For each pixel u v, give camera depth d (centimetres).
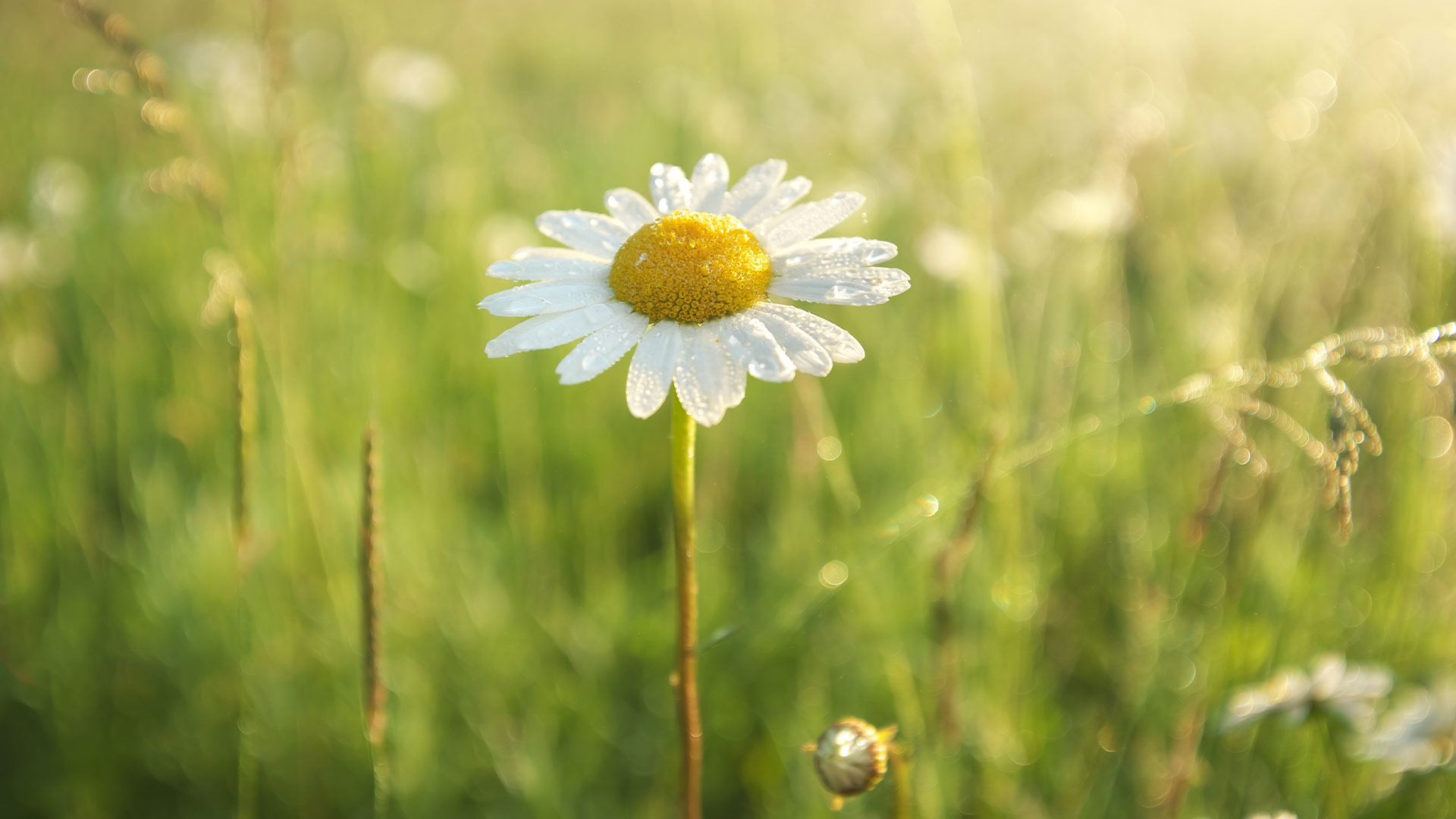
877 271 20
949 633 24
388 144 46
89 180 49
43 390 40
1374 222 29
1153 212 34
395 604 31
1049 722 29
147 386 41
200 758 30
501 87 59
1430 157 29
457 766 30
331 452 33
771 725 30
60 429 38
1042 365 31
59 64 54
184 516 36
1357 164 32
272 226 34
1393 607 28
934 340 37
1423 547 28
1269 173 38
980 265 30
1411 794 26
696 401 19
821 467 32
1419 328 28
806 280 20
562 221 21
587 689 31
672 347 19
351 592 31
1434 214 28
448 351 42
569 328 19
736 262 19
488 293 42
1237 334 30
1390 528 29
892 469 35
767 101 48
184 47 49
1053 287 34
